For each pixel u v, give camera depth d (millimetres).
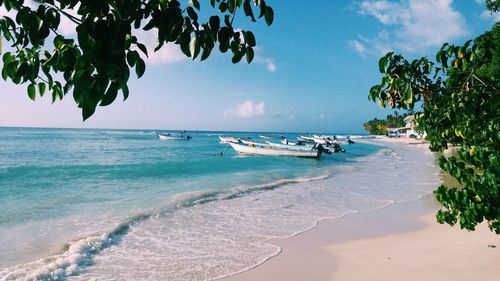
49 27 1842
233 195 17078
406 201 15852
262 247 9594
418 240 9836
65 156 42094
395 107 3873
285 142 52656
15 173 25531
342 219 12594
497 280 6715
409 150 65875
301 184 21266
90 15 1237
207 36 1697
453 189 3578
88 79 1172
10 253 8953
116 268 8117
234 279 7594
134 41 1530
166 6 1642
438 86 3943
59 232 10727
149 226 11523
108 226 11359
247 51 1879
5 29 2166
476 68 3652
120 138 106688
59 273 7680
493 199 3340
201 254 9031
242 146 45094
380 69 3818
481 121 3719
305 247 9594
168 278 7621
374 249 9305
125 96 1274
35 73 2322
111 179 23109
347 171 29406
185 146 68375
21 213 13102
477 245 8664
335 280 7480
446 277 7090
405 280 7176
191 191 18328
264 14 1796
